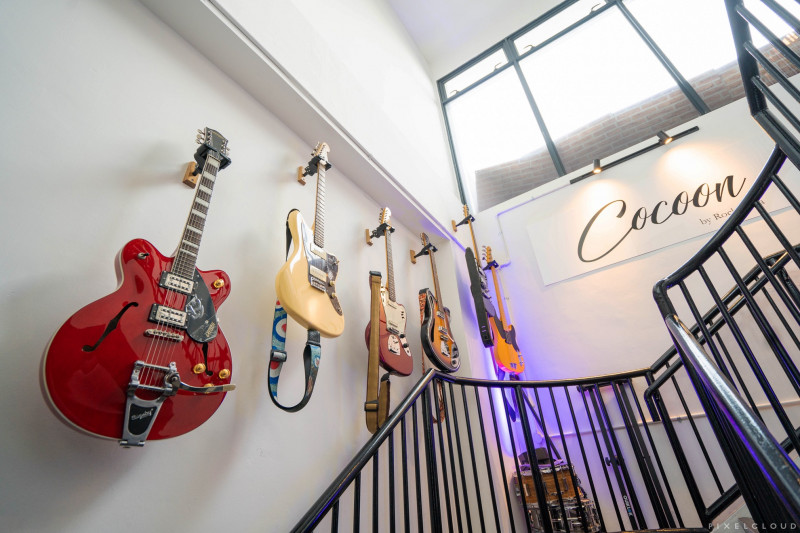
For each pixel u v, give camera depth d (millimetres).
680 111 4211
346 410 2174
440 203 3998
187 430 1212
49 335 1197
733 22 1163
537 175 4805
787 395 2660
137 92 1721
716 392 1080
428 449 1806
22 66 1383
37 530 1042
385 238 2955
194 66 2037
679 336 1447
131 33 1793
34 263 1232
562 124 4949
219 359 1356
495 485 2764
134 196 1559
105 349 1071
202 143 1772
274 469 1695
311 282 1848
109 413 1035
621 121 4535
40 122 1374
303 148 2584
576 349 3557
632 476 2889
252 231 2010
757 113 1261
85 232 1378
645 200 3762
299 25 2529
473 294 3359
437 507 1658
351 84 2953
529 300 3969
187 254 1391
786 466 776
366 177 3012
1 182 1234
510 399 3498
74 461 1157
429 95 5781
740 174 3422
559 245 4039
